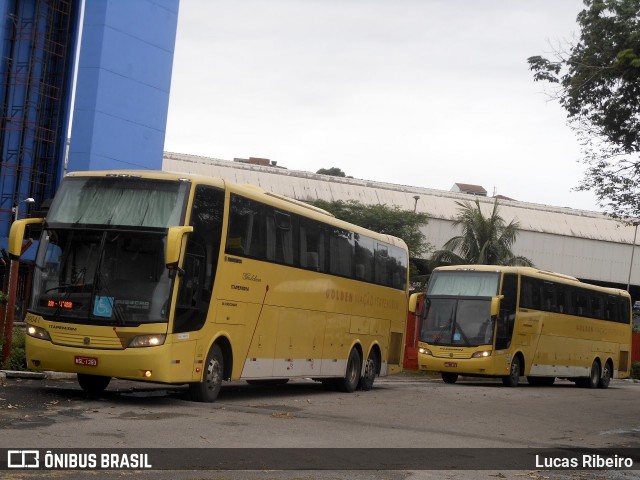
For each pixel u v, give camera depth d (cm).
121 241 1428
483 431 1473
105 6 5194
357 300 2211
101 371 1404
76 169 5153
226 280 1573
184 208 1445
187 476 865
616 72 1825
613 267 8969
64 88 5412
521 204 8962
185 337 1449
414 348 3669
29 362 1450
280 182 8031
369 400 1938
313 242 1958
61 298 1428
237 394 1881
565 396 2706
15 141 5144
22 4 5234
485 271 3086
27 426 1105
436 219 8338
